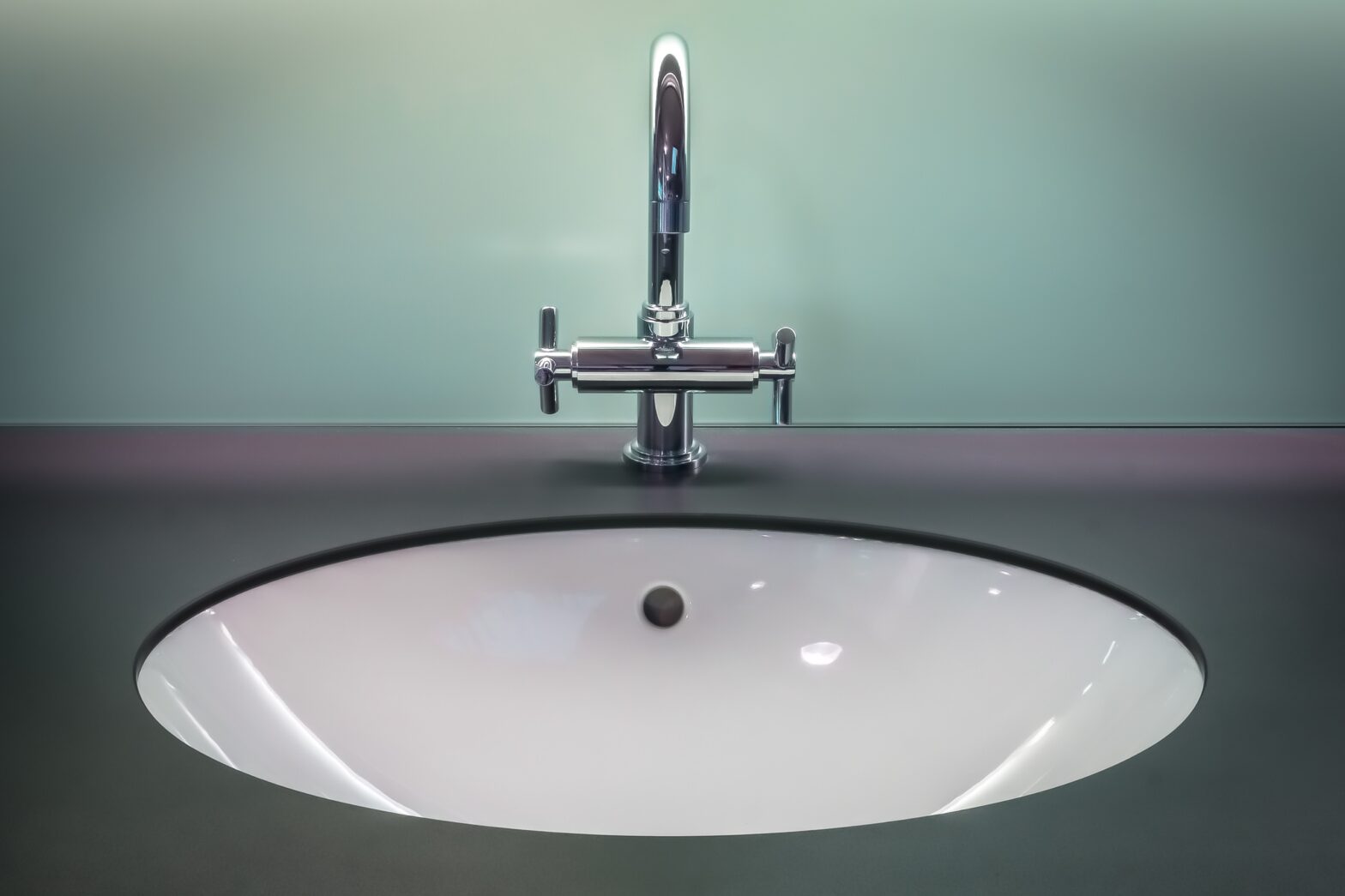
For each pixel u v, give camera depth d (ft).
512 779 2.56
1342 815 1.79
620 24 3.05
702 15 3.05
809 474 3.04
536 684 2.73
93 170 3.09
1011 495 2.94
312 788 2.29
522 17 3.04
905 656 2.72
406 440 3.23
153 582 2.50
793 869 1.65
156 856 1.66
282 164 3.11
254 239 3.17
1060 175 3.17
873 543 2.78
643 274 3.23
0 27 2.98
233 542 2.67
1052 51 3.08
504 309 3.25
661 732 2.69
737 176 3.17
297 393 3.29
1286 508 2.89
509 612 2.78
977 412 3.36
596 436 3.28
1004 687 2.59
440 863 1.65
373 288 3.22
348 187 3.14
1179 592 2.49
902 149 3.15
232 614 2.51
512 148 3.13
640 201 3.17
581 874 1.63
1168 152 3.15
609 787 2.57
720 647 2.81
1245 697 2.12
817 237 3.21
